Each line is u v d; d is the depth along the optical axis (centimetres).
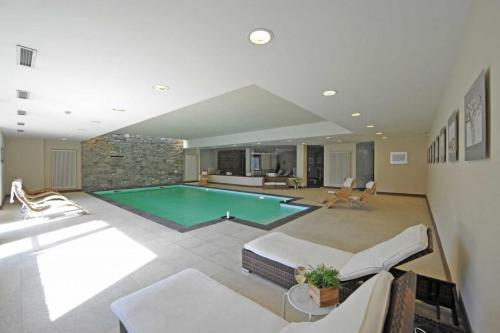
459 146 216
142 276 261
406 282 99
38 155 877
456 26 160
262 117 652
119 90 283
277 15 142
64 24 148
